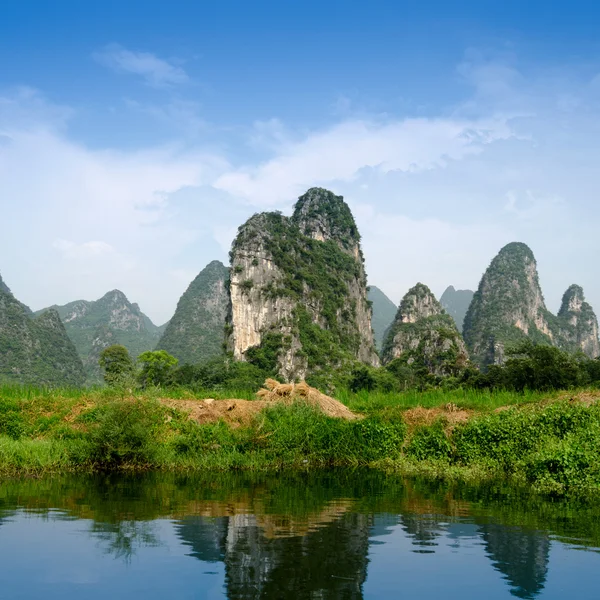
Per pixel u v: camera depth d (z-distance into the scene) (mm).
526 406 16266
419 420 15711
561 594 5074
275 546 6324
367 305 106000
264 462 12742
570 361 33969
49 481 10547
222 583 5223
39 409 15172
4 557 5926
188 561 5816
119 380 16047
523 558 6008
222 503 8578
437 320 102562
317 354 79688
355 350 92375
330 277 95188
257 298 81812
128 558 5906
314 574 5473
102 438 12117
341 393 22281
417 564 5789
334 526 7246
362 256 112750
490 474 11711
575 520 7703
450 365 70688
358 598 4906
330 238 106688
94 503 8508
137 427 12367
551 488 9898
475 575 5496
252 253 84312
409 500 9000
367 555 6059
